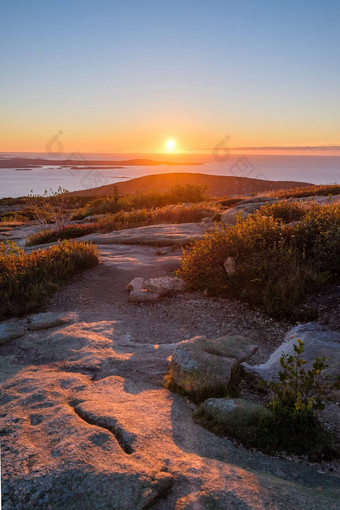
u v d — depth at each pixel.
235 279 7.79
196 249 9.16
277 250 8.18
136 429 3.18
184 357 4.41
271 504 2.33
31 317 7.53
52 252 10.67
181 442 3.15
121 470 2.54
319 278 7.07
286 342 5.57
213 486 2.46
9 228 23.52
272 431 3.27
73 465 2.61
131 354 5.44
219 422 3.45
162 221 17.38
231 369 4.33
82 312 7.71
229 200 22.86
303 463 2.98
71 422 3.29
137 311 7.59
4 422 3.44
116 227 17.00
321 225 8.66
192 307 7.42
